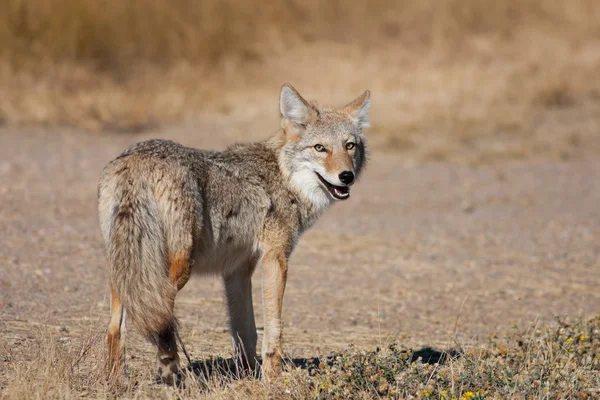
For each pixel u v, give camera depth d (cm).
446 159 3269
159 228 1066
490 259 2119
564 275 2005
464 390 1099
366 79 4088
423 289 1853
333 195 1316
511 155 3341
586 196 2844
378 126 3500
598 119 3859
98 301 1554
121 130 3381
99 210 1096
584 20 5294
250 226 1222
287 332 1510
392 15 4988
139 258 1041
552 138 3559
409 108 3741
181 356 1303
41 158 2848
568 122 3806
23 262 1748
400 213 2567
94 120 3400
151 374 1181
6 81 3625
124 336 1098
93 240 1986
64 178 2611
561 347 1287
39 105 3456
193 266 1155
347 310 1678
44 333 1288
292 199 1288
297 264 1995
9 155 2841
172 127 3466
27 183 2491
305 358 1350
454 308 1725
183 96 3797
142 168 1074
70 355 1155
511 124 3650
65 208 2264
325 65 4291
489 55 4666
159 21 4281
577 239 2338
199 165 1154
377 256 2100
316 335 1502
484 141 3500
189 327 1483
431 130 3534
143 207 1057
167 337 1040
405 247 2198
